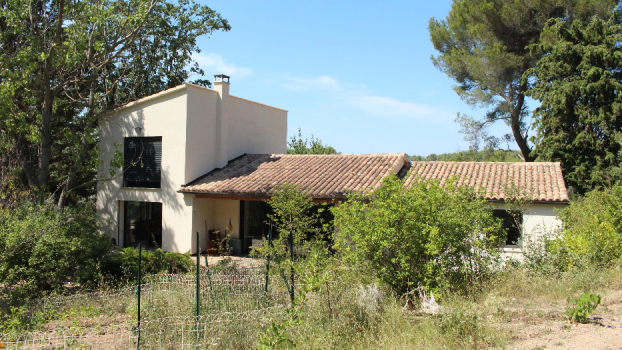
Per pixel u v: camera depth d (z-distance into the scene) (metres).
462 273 8.27
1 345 6.68
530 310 7.19
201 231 17.50
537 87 22.09
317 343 5.95
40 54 14.93
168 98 17.81
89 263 10.86
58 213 11.14
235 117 20.11
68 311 8.45
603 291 8.29
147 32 21.77
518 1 23.00
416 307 7.41
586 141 19.88
